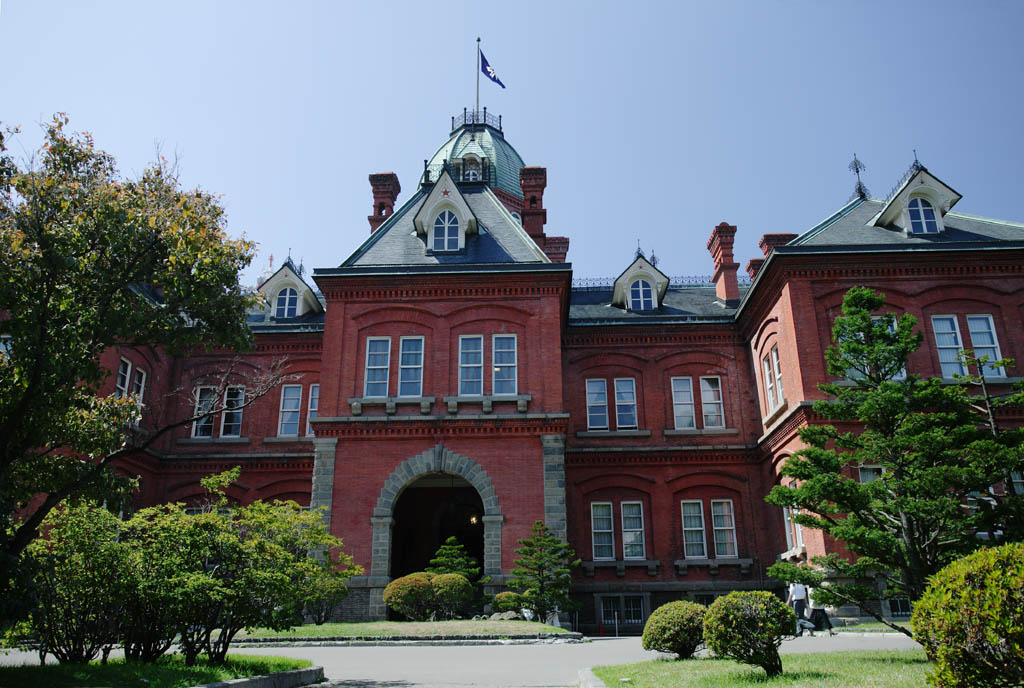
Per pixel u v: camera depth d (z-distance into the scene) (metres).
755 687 9.12
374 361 25.50
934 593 6.53
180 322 13.04
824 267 24.70
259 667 11.42
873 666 10.39
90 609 11.20
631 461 28.98
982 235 25.83
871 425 13.86
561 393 24.59
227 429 30.03
